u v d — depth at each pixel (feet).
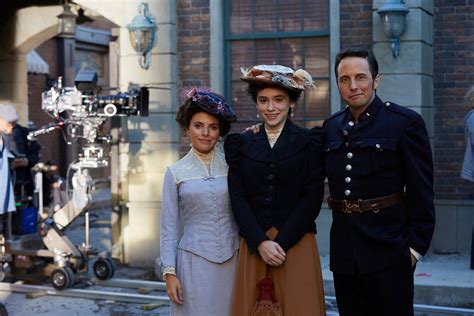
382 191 12.67
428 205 12.57
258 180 13.24
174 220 13.80
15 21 37.14
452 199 27.04
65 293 24.23
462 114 26.84
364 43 26.32
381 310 12.85
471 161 24.49
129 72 28.04
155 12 27.71
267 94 13.21
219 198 13.67
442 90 27.02
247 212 13.20
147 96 24.91
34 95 53.42
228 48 28.35
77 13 37.01
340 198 12.96
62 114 26.81
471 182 26.81
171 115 27.63
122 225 28.71
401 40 25.21
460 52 26.76
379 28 25.45
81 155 24.57
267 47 27.99
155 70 27.73
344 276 13.21
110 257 25.68
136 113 24.66
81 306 23.07
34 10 36.83
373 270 12.66
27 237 25.93
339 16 26.58
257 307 12.98
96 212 47.32
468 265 24.86
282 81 13.01
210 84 27.94
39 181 25.77
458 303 21.88
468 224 26.86
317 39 27.40
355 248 12.82
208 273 13.53
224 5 28.25
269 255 12.82
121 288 25.04
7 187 24.84
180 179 13.79
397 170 12.69
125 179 28.78
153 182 27.78
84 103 24.31
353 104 12.69
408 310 12.76
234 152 13.51
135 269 27.73
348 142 12.87
